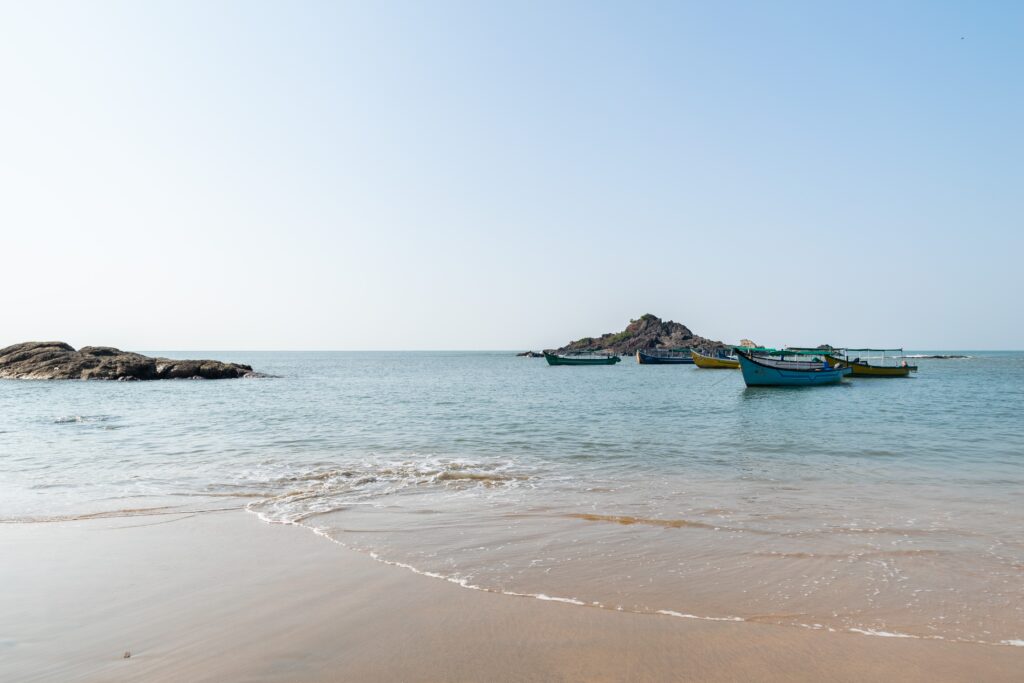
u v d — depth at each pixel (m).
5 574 7.75
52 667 5.33
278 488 13.24
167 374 65.88
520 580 7.53
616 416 29.75
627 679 5.07
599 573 7.78
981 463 16.23
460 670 5.21
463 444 20.20
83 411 32.81
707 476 14.59
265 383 64.44
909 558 8.32
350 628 6.11
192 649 5.66
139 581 7.49
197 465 16.20
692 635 5.98
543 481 14.02
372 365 151.50
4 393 46.50
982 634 6.06
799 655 5.56
